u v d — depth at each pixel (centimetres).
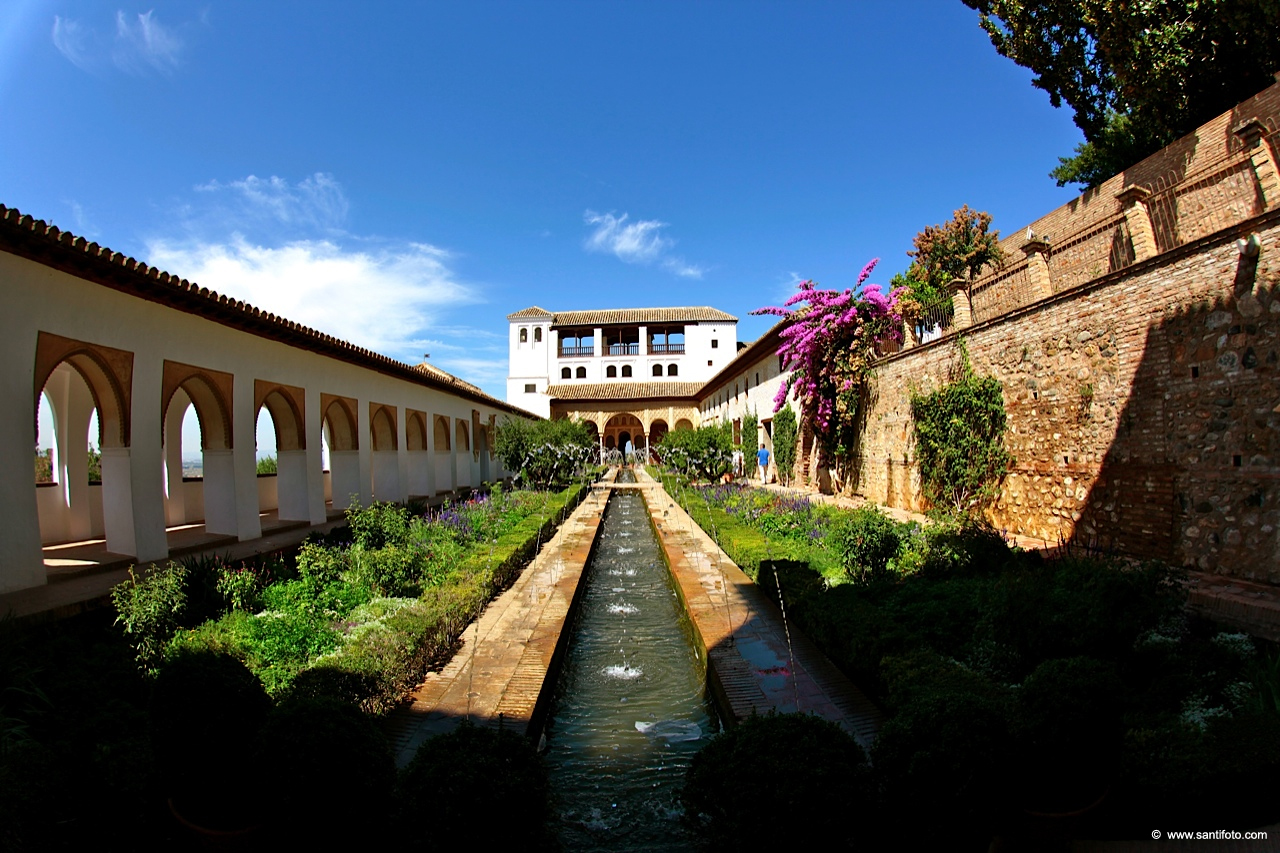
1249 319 618
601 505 1994
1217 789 292
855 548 770
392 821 277
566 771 472
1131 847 288
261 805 282
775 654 601
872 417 1520
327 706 291
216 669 316
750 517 1331
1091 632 463
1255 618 507
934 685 412
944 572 727
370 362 1431
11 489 650
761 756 270
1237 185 750
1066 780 281
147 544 830
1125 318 766
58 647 518
